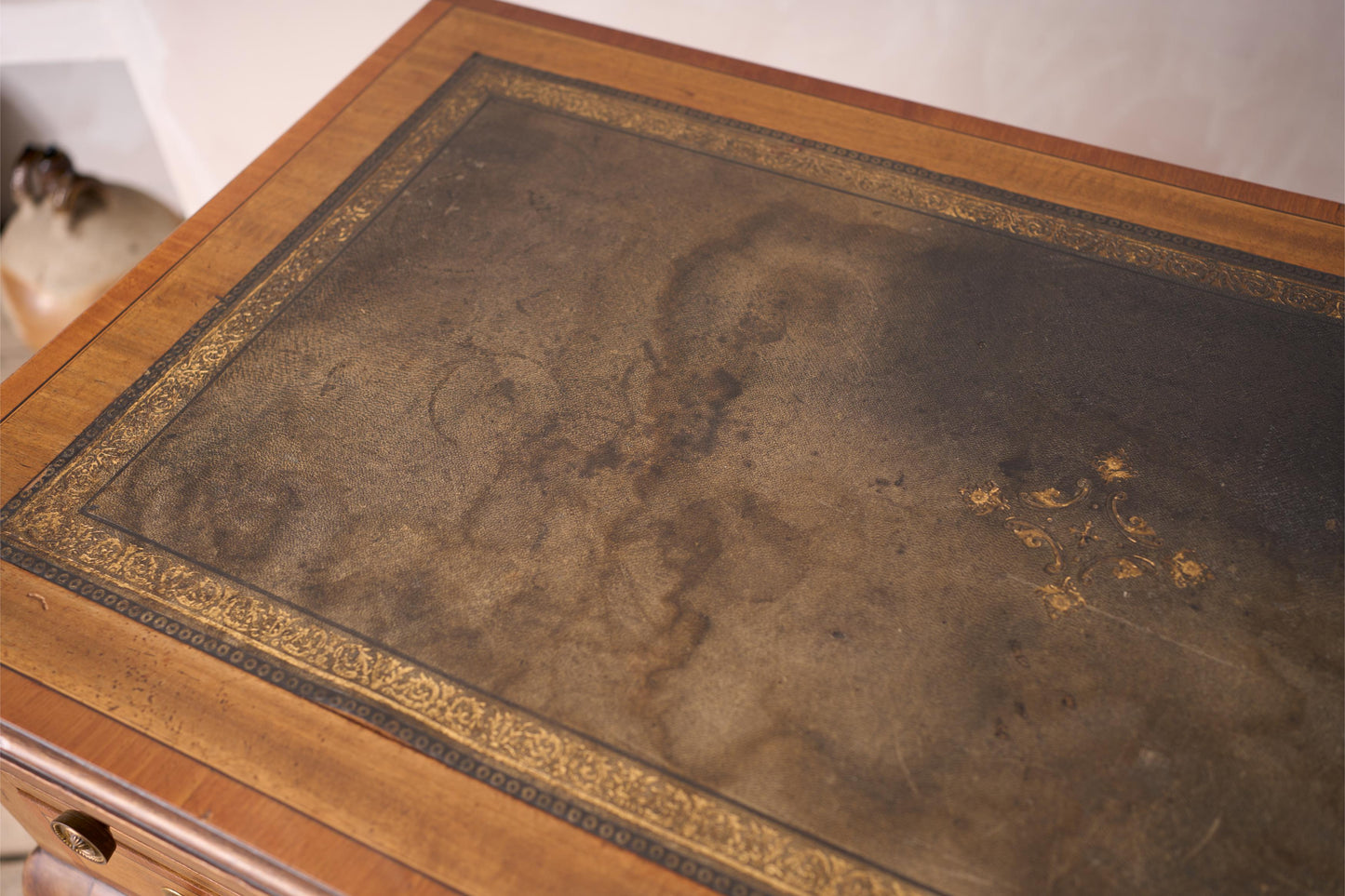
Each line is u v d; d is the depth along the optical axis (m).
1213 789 0.83
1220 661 0.89
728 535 0.98
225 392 1.09
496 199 1.28
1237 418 1.06
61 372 1.11
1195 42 1.74
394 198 1.28
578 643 0.91
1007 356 1.11
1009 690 0.88
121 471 1.03
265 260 1.22
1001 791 0.83
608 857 0.80
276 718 0.87
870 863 0.79
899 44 1.92
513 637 0.91
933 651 0.90
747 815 0.82
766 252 1.22
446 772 0.84
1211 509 0.99
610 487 1.01
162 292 1.18
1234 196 1.28
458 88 1.43
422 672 0.89
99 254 2.18
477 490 1.01
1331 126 1.76
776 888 0.79
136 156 2.54
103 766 0.85
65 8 2.20
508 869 0.80
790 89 1.43
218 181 2.50
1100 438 1.04
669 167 1.32
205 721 0.87
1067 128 1.94
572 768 0.84
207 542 0.98
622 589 0.94
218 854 0.82
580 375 1.10
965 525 0.98
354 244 1.23
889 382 1.09
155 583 0.95
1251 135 1.83
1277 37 1.69
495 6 1.57
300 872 0.80
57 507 1.00
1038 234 1.24
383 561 0.96
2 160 2.55
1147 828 0.81
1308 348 1.12
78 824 0.94
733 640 0.91
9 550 0.97
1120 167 1.32
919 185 1.30
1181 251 1.22
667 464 1.03
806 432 1.05
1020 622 0.92
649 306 1.17
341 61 2.17
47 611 0.93
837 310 1.16
